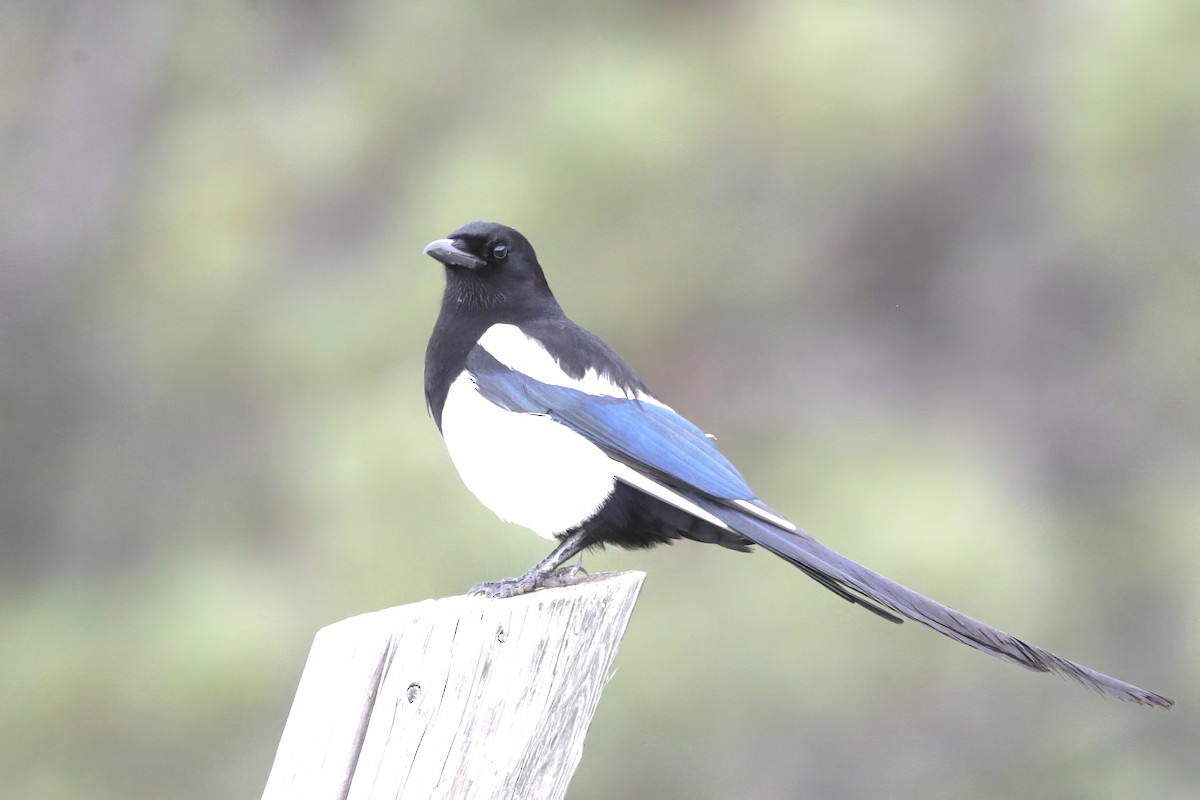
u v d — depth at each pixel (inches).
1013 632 512.1
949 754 518.3
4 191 663.1
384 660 212.7
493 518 487.5
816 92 577.9
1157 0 558.9
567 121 547.2
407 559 488.7
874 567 511.8
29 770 516.1
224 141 621.0
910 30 595.2
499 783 218.5
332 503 506.3
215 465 571.5
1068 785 531.8
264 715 510.6
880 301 611.2
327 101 615.5
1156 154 576.4
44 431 612.7
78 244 655.8
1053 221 612.7
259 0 655.1
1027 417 618.2
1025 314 618.2
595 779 485.7
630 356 557.3
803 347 595.2
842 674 499.5
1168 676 569.9
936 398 609.9
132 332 602.2
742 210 575.8
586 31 590.2
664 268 553.6
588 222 545.6
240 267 586.9
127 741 519.5
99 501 589.0
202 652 516.7
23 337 636.1
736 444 569.9
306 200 601.0
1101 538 604.1
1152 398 617.3
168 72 663.1
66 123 670.5
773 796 495.2
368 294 552.7
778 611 498.6
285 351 559.2
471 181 539.5
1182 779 545.6
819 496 540.4
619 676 491.2
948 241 616.4
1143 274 611.8
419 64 597.3
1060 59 605.3
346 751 211.3
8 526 605.3
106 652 540.7
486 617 218.1
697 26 585.9
